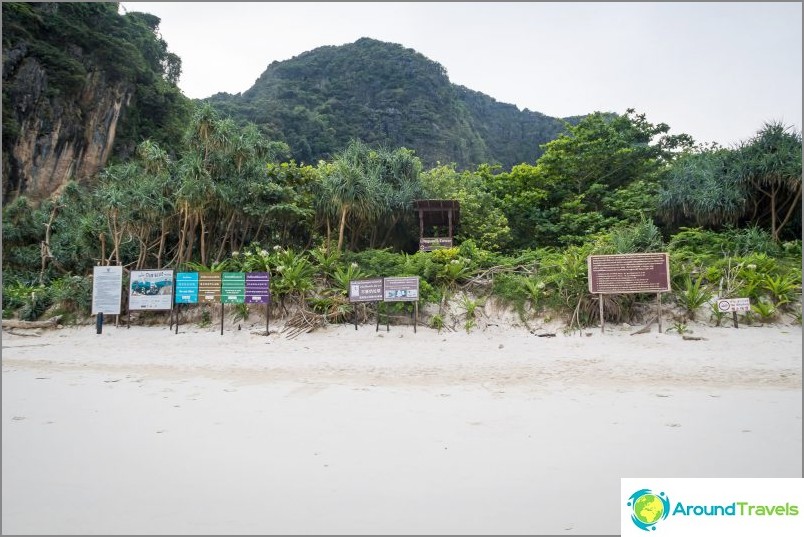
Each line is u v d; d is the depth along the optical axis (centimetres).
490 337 1318
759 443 482
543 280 1479
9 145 3819
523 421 568
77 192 2264
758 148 1862
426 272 1565
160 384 801
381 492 384
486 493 381
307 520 339
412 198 2059
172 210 1742
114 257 1861
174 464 443
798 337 1172
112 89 4575
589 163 2333
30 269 2184
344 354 1124
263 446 490
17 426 557
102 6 4825
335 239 2012
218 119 1812
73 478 412
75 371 930
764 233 1738
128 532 322
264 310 1503
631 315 1384
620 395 696
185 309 1580
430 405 651
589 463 438
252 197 1808
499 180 2455
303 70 11388
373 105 10306
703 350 1082
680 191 1920
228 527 329
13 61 3897
